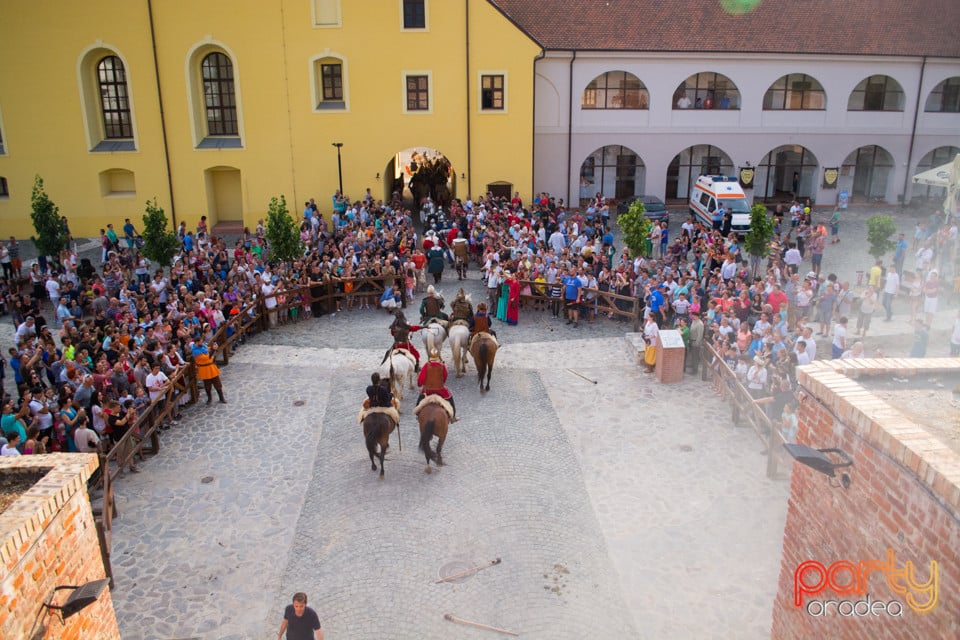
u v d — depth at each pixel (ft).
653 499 46.83
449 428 56.44
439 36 112.88
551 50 121.39
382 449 48.52
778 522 44.16
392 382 57.41
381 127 116.06
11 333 78.43
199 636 36.55
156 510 46.70
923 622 19.45
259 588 39.81
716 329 63.67
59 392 55.16
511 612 37.50
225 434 56.39
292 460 52.60
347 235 99.30
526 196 120.37
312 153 116.47
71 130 113.91
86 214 117.19
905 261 96.63
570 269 79.51
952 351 62.90
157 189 116.78
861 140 131.44
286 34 111.96
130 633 36.65
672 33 124.98
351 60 113.39
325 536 43.98
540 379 65.31
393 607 37.99
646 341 66.64
